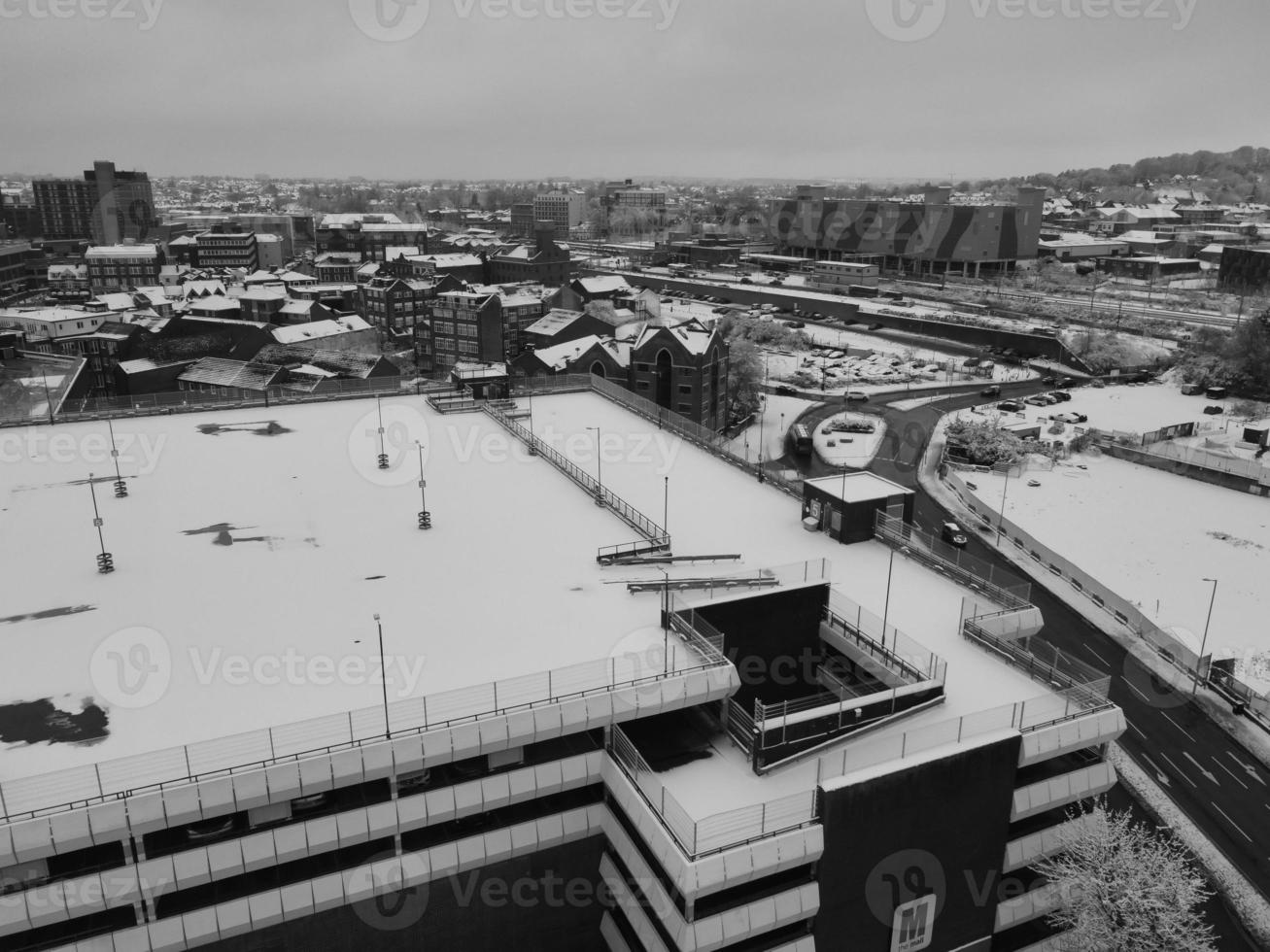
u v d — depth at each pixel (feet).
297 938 128.47
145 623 158.40
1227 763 213.66
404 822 127.24
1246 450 444.55
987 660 159.74
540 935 144.46
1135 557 328.08
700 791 131.34
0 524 199.00
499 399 306.55
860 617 167.84
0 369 452.76
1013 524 355.15
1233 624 276.62
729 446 462.19
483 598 169.68
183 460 240.32
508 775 132.67
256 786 116.37
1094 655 261.65
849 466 434.30
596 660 147.33
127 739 126.11
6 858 105.81
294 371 507.71
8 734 127.34
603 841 144.66
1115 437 460.96
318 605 165.78
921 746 133.28
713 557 190.70
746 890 122.83
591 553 191.62
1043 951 150.30
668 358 438.40
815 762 137.49
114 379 521.65
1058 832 145.69
